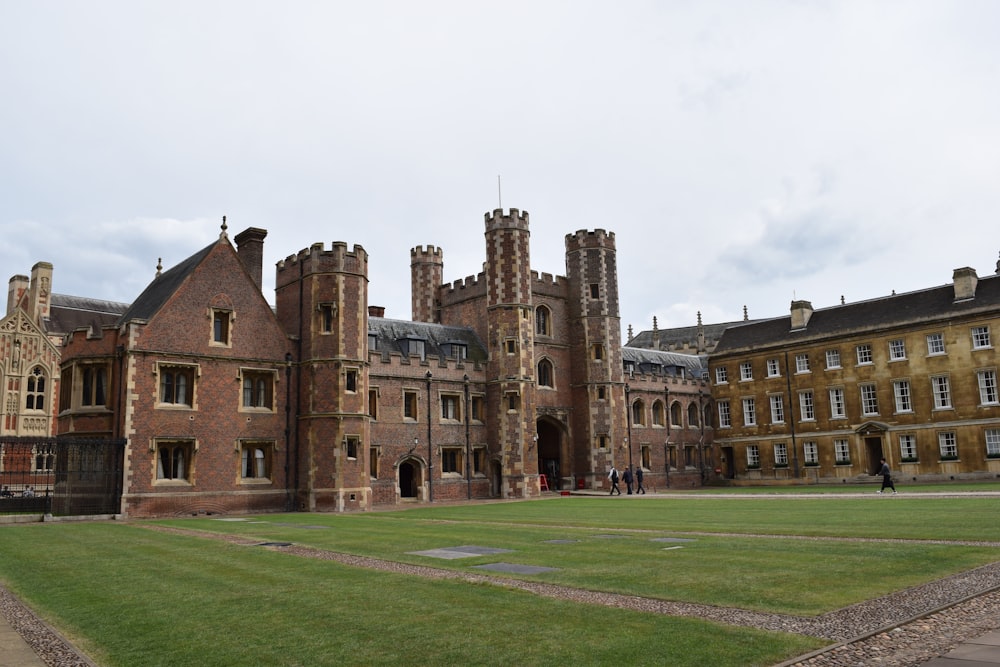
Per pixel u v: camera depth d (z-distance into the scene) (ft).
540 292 169.07
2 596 38.19
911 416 161.58
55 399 193.88
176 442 107.76
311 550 54.95
